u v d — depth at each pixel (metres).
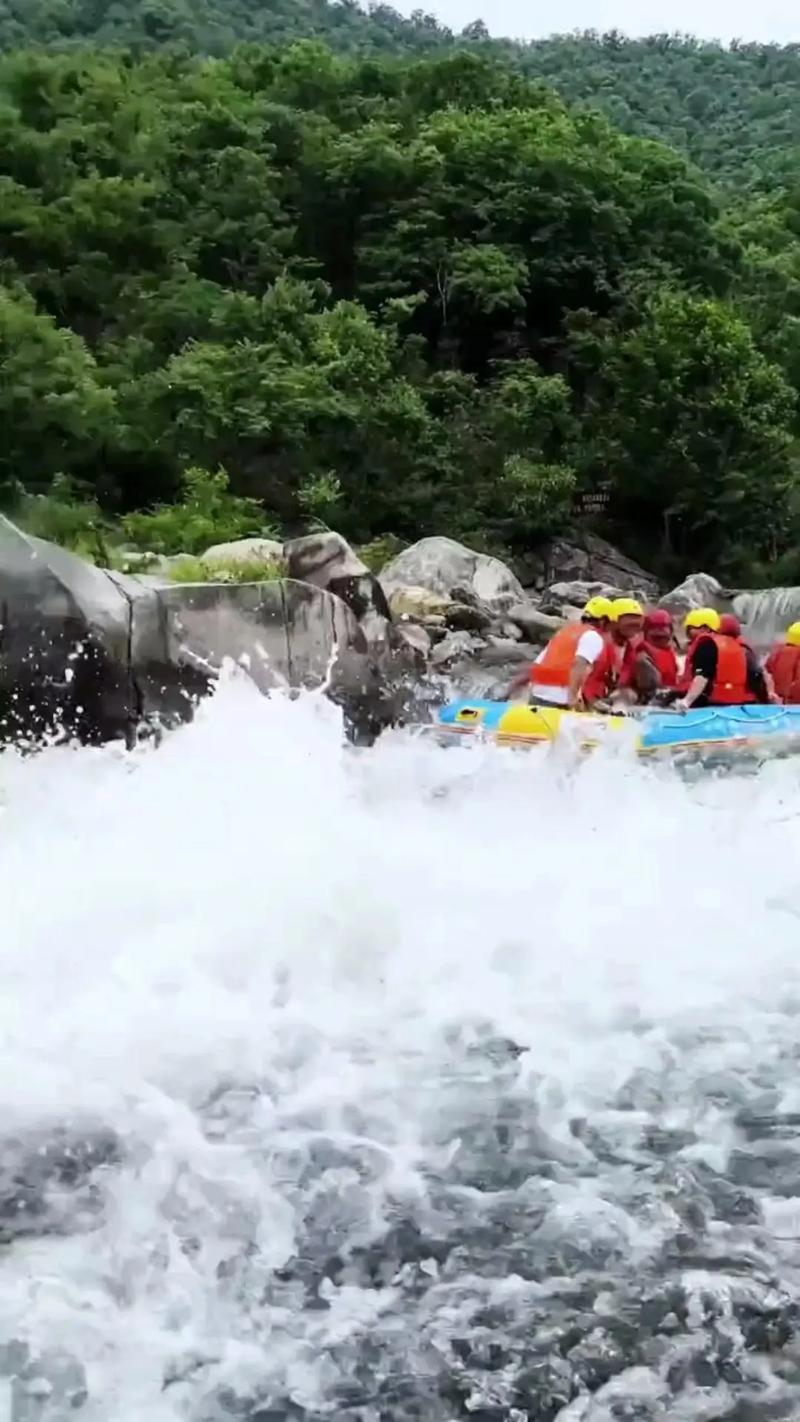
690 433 36.44
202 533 26.56
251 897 6.64
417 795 9.56
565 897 7.18
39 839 7.50
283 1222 4.29
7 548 12.55
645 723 10.90
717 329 37.16
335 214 43.72
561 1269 4.09
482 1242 4.22
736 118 100.12
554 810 9.19
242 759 9.28
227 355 33.41
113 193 39.25
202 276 41.03
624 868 7.77
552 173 42.28
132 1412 3.51
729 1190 4.51
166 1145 4.67
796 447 38.16
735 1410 3.54
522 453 36.75
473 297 40.75
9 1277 3.98
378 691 15.26
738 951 6.56
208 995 5.81
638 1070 5.34
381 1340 3.79
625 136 51.84
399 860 7.55
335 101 50.47
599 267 42.47
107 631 12.73
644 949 6.54
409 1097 5.08
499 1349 3.76
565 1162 4.67
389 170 42.59
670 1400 3.58
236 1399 3.57
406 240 41.75
